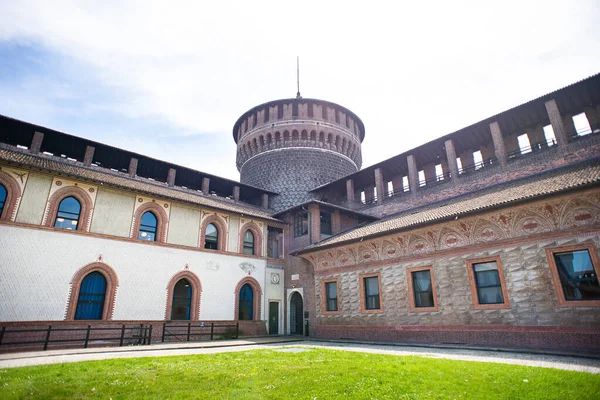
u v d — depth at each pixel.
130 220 25.08
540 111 25.73
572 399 7.12
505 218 17.69
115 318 22.73
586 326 14.54
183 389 8.42
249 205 36.97
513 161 25.02
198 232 28.44
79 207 23.30
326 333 25.81
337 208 31.22
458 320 18.53
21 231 20.58
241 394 7.96
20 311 19.55
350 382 8.95
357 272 24.56
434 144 30.25
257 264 31.42
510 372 9.70
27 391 7.94
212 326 24.66
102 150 29.09
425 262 20.67
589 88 23.31
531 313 16.12
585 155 21.67
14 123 25.06
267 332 30.30
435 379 9.16
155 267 25.31
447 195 28.16
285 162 42.22
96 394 7.90
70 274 21.66
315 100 44.50
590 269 14.91
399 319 21.27
